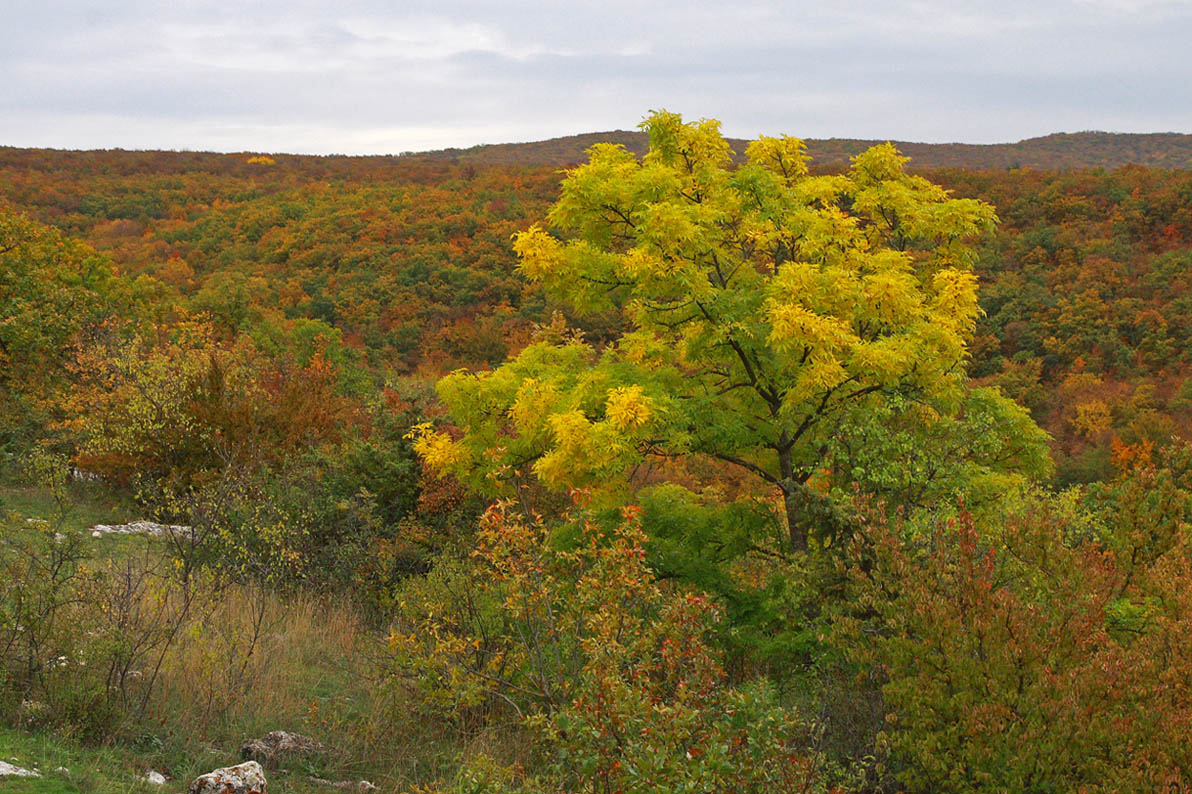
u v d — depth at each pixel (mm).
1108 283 76750
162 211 116438
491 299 77562
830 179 11617
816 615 9117
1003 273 81188
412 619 9367
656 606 7480
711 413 10820
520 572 7059
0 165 129250
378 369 46438
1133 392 62844
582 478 10453
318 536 12930
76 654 6871
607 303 11531
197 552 11273
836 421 10820
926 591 6844
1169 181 92812
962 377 11273
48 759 5738
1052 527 7613
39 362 21703
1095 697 6188
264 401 17625
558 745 5941
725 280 11570
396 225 95562
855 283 10219
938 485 9711
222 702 7566
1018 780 6062
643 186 10609
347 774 7016
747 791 5184
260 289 80500
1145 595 8359
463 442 11039
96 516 14734
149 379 16938
